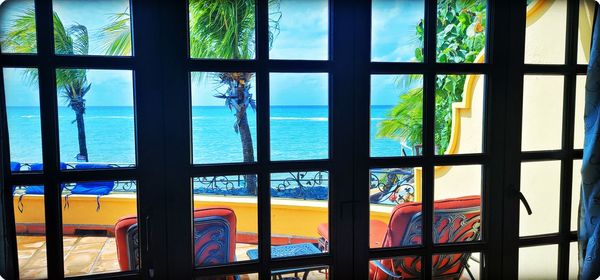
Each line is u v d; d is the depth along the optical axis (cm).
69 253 141
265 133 125
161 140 120
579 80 147
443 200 153
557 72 141
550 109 152
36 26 109
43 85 111
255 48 123
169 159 121
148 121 119
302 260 132
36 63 109
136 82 117
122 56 116
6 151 112
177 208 123
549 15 150
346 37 129
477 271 153
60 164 117
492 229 142
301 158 142
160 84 119
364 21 130
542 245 149
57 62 111
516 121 139
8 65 108
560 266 150
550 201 154
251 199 151
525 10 137
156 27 117
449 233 156
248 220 151
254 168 126
